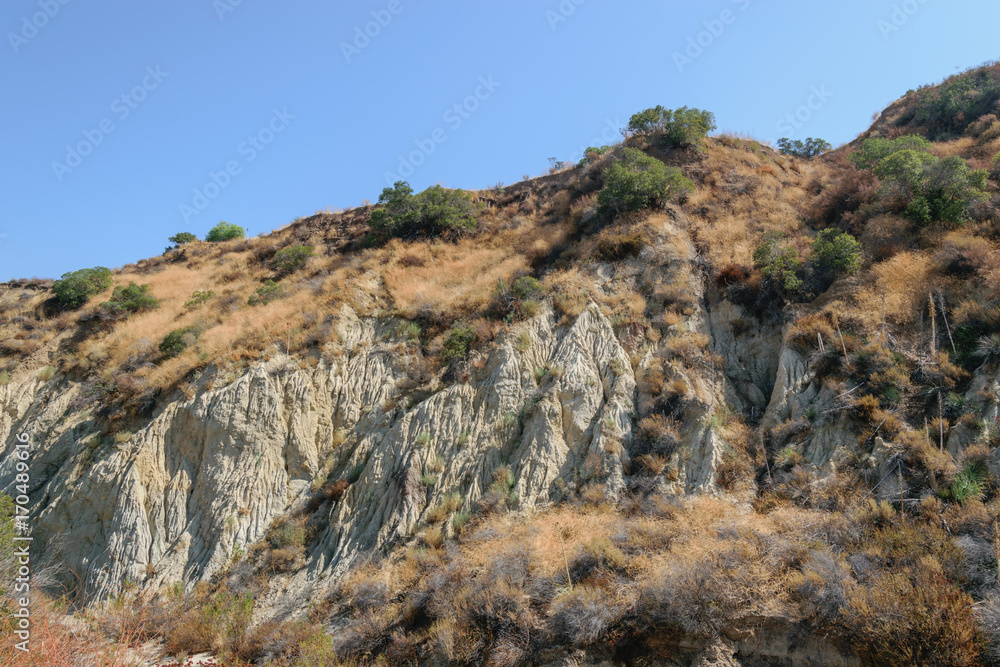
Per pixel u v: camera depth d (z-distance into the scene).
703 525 13.21
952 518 11.38
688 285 20.36
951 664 8.84
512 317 20.56
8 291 35.53
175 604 15.16
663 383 17.12
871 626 9.59
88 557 17.77
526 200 31.72
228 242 40.19
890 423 13.74
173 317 27.95
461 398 18.39
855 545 11.53
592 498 14.97
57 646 10.02
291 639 13.00
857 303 17.09
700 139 28.91
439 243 29.25
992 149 22.19
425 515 15.90
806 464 14.34
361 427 19.38
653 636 10.93
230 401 19.84
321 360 21.25
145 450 19.47
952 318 15.26
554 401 17.27
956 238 17.11
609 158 29.14
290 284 28.42
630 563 12.30
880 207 20.30
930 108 27.91
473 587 12.47
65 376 25.69
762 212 23.20
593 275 21.62
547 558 13.03
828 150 33.47
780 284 19.02
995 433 12.53
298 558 16.27
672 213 23.48
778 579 10.98
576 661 10.93
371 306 24.02
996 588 9.65
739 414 16.69
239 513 17.53
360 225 35.00
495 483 16.02
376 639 12.51
